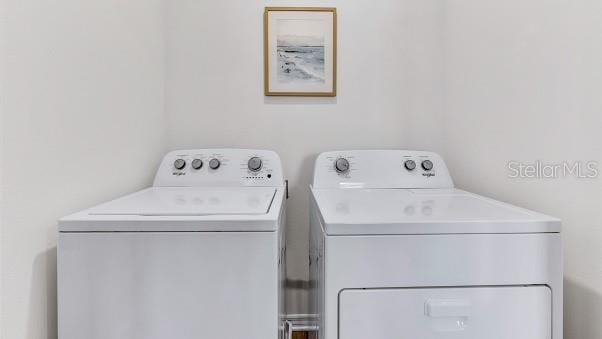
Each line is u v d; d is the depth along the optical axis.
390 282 0.91
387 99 1.84
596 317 0.97
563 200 1.08
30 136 0.86
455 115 1.77
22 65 0.84
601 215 0.95
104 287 0.88
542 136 1.17
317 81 1.81
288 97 1.82
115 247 0.88
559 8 1.09
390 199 1.31
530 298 0.92
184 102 1.81
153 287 0.88
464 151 1.68
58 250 0.88
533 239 0.92
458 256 0.91
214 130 1.82
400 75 1.85
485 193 1.51
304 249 1.83
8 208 0.80
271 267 0.89
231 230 0.89
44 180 0.91
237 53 1.81
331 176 1.64
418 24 1.85
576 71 1.03
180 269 0.89
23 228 0.84
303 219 1.83
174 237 0.88
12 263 0.81
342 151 1.69
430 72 1.85
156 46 1.70
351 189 1.61
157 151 1.72
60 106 0.98
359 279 0.91
